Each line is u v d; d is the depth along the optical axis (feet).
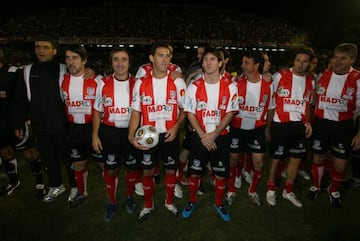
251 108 10.75
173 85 9.32
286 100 10.64
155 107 9.35
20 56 60.95
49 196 11.49
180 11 83.76
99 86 9.61
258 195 12.25
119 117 9.66
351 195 12.21
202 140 9.29
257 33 77.87
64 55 10.27
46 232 9.70
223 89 9.32
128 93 9.60
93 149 10.42
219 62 9.02
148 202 10.36
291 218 10.59
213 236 9.61
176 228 10.00
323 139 11.16
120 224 10.19
